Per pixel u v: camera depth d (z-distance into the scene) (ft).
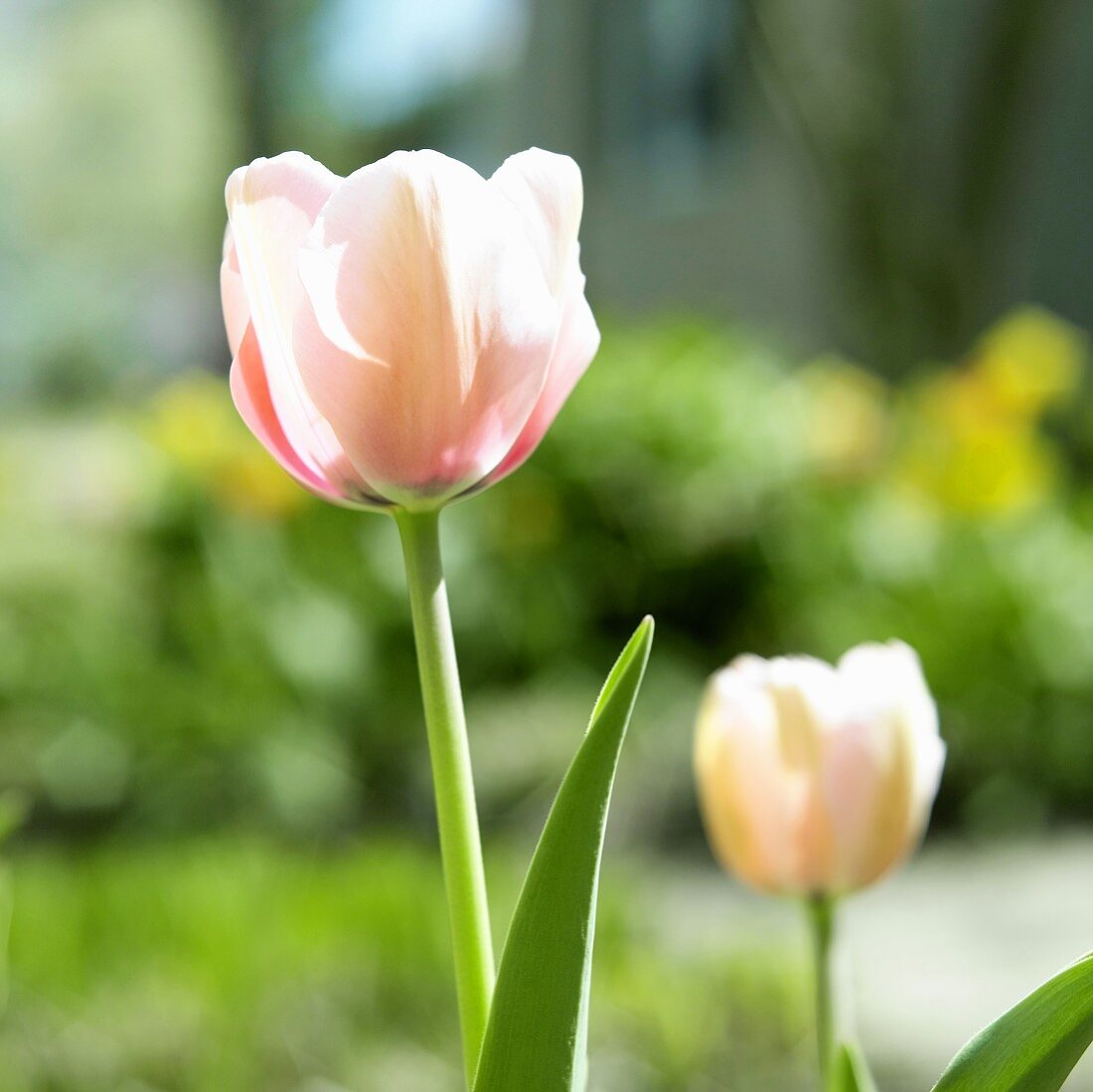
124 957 10.98
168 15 168.45
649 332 28.76
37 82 178.60
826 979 3.84
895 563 22.16
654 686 22.06
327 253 2.61
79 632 22.16
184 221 181.27
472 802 2.67
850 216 35.94
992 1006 13.26
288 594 21.52
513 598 22.13
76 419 123.95
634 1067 10.37
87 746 20.85
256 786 20.42
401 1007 10.67
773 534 23.18
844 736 3.70
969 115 35.17
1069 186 37.01
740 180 44.16
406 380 2.62
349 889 12.69
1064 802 20.31
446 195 2.60
